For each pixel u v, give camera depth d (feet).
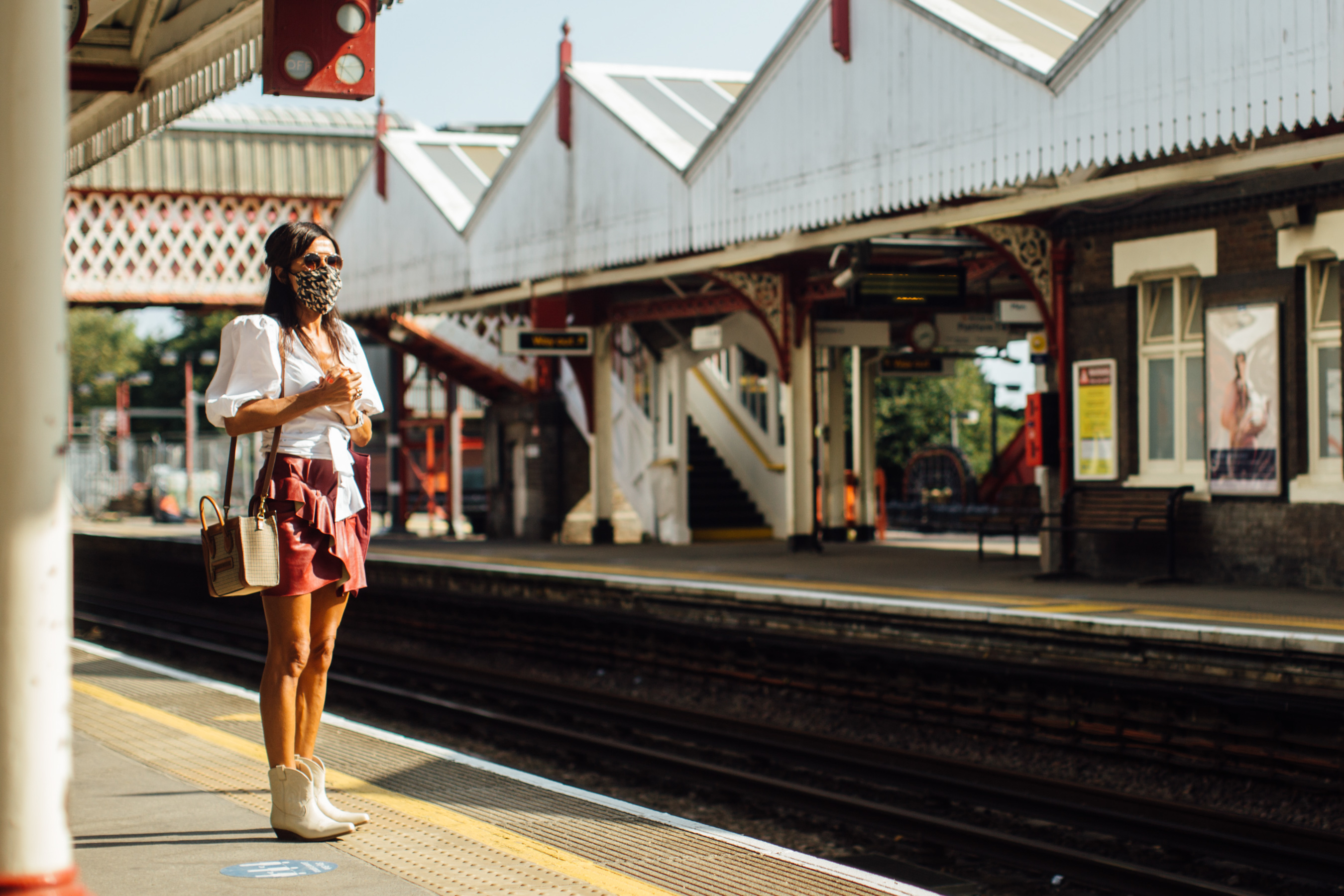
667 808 27.48
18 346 8.01
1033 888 21.26
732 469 77.92
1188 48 32.24
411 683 46.29
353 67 16.30
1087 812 24.44
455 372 83.20
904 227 45.39
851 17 42.37
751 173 47.24
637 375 75.15
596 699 41.45
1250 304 39.99
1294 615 31.83
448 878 12.21
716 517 74.28
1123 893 20.48
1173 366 43.37
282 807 13.43
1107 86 34.24
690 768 29.53
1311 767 26.25
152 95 24.50
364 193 77.61
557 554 63.31
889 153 41.22
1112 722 30.35
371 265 76.89
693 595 42.93
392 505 96.37
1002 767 31.01
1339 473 38.11
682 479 70.13
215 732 19.66
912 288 50.19
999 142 37.37
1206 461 41.39
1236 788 27.27
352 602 63.16
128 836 13.64
